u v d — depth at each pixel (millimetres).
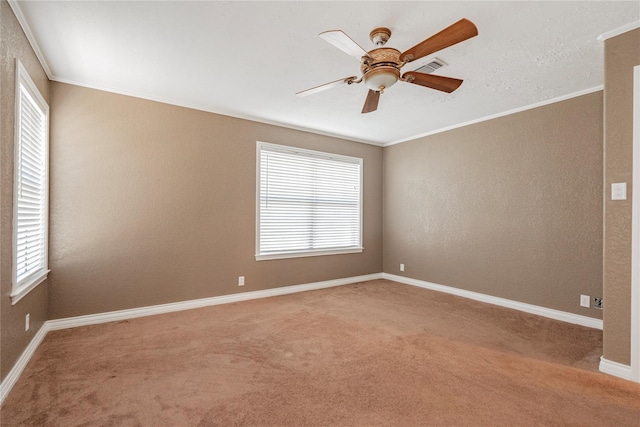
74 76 2922
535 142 3523
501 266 3824
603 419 1697
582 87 3096
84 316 3051
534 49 2391
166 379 2070
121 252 3236
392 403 1828
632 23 2066
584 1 1867
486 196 3990
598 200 3068
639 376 2049
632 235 2082
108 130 3176
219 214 3836
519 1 1876
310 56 2541
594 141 3092
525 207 3609
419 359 2385
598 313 3053
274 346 2602
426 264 4730
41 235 2736
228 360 2346
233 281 3938
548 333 2914
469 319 3293
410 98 3371
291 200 4469
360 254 5188
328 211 4848
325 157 4781
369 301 3973
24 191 2346
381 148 5441
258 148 4137
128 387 1971
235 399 1856
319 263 4711
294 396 1892
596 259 3072
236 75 2889
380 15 2020
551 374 2170
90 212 3084
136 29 2188
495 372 2193
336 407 1787
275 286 4285
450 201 4410
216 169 3818
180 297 3570
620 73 2137
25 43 2207
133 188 3301
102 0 1888
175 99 3484
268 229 4254
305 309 3623
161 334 2838
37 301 2584
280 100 3486
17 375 2037
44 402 1808
